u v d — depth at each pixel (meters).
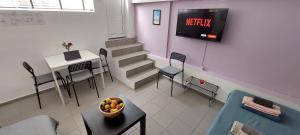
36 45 2.58
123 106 1.53
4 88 2.43
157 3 3.21
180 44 3.07
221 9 2.18
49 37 2.69
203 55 2.76
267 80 2.12
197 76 2.81
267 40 1.98
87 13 3.06
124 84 3.20
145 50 3.95
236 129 1.40
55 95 2.75
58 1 2.82
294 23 1.74
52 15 2.62
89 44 3.29
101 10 3.27
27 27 2.41
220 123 1.53
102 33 3.44
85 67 2.50
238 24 2.18
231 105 1.82
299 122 1.56
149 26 3.59
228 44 2.37
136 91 2.93
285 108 1.77
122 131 1.40
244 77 2.34
